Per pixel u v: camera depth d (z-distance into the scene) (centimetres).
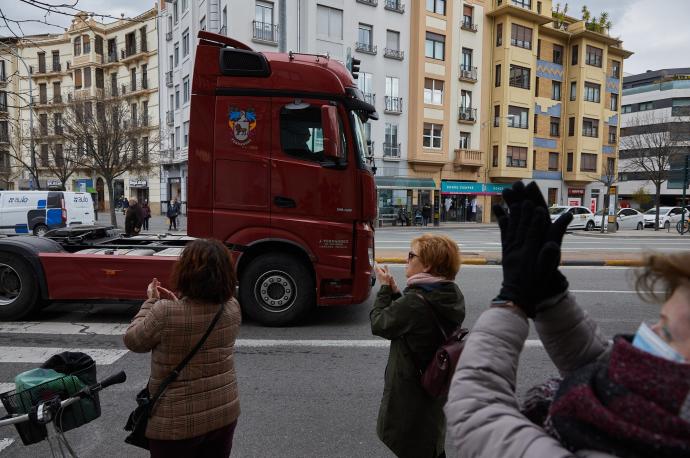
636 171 5662
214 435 228
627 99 6381
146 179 4225
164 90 3803
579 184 4441
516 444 106
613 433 91
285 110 605
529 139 3978
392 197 3428
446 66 3581
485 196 3881
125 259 629
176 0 3466
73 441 348
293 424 375
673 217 3409
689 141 4378
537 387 138
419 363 251
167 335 219
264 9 2741
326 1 2977
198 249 227
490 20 3819
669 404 88
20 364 497
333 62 636
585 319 138
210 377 226
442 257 258
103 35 4225
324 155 600
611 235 2459
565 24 4438
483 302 815
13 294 647
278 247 644
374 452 335
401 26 3391
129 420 228
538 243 122
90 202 2158
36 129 2984
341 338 595
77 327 632
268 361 513
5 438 353
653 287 103
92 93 4097
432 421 254
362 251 620
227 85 607
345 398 423
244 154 608
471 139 3784
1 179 3894
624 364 97
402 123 3459
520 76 3894
